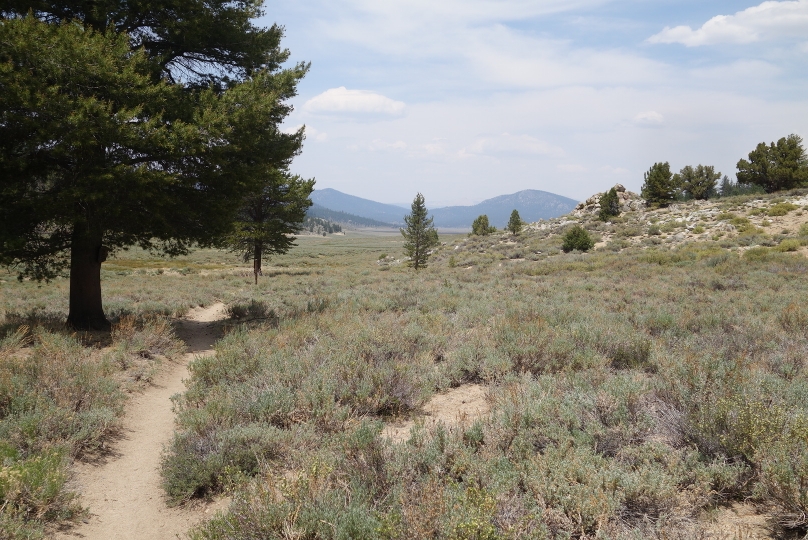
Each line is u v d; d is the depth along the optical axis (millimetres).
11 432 5707
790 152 54688
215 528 3984
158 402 8508
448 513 3768
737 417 4855
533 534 3605
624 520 4012
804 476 3865
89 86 10648
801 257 25797
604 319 11781
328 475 4637
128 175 10641
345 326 11445
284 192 37844
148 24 13062
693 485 4340
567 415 5613
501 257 48094
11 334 10398
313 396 6820
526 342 9234
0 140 10406
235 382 8102
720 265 24922
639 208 62531
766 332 9688
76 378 7469
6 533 4117
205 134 11516
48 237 12547
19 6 11227
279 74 14602
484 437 5539
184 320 17312
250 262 77812
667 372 6926
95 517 4914
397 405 7164
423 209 46062
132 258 75750
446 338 10430
